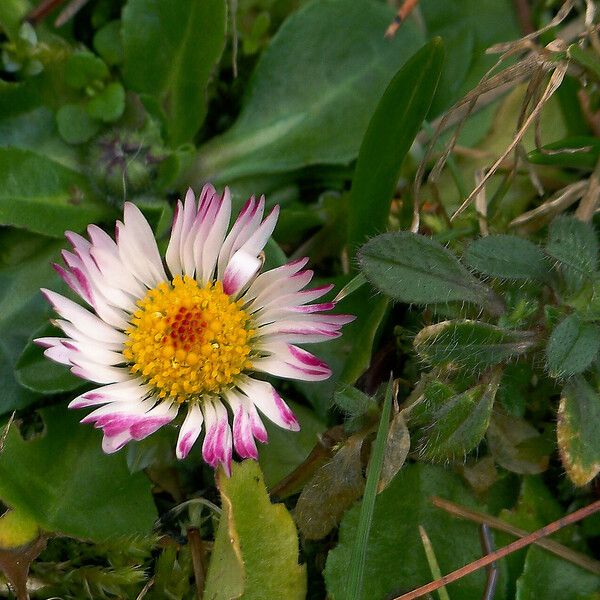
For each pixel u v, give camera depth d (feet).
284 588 0.39
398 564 0.40
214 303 0.40
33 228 0.42
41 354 0.41
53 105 0.45
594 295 0.38
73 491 0.40
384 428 0.38
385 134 0.41
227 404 0.40
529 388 0.42
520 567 0.40
